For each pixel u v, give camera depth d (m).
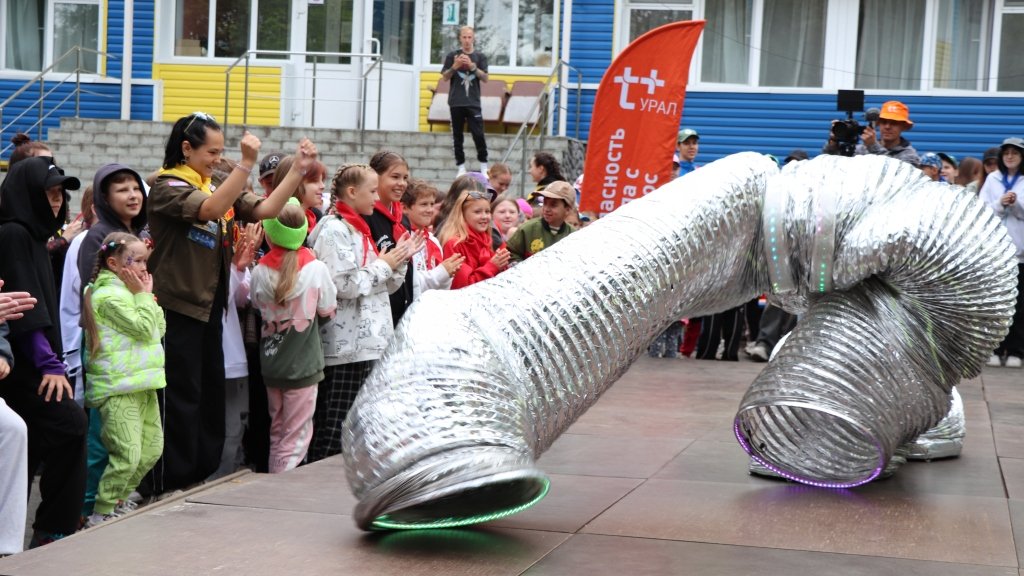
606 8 16.80
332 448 6.20
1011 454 5.80
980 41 16.55
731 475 5.11
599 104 9.33
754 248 4.73
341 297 6.01
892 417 4.70
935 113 16.55
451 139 15.00
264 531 3.97
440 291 3.98
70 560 3.59
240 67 17.52
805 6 16.86
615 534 4.00
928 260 4.55
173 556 3.64
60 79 17.67
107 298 5.12
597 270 4.05
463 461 3.58
